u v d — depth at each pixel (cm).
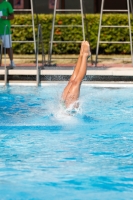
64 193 1245
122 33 4094
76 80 2028
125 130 1870
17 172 1397
